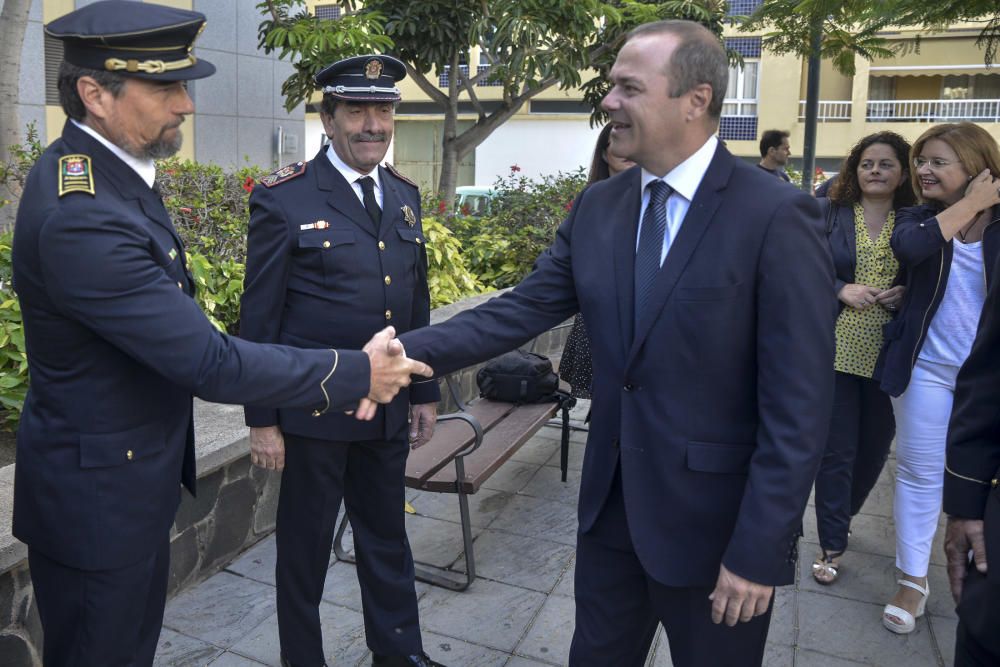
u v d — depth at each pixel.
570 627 2.97
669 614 1.80
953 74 22.44
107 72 1.63
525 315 2.02
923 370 2.91
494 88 24.81
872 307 3.16
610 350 1.78
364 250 2.42
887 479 4.37
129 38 1.62
